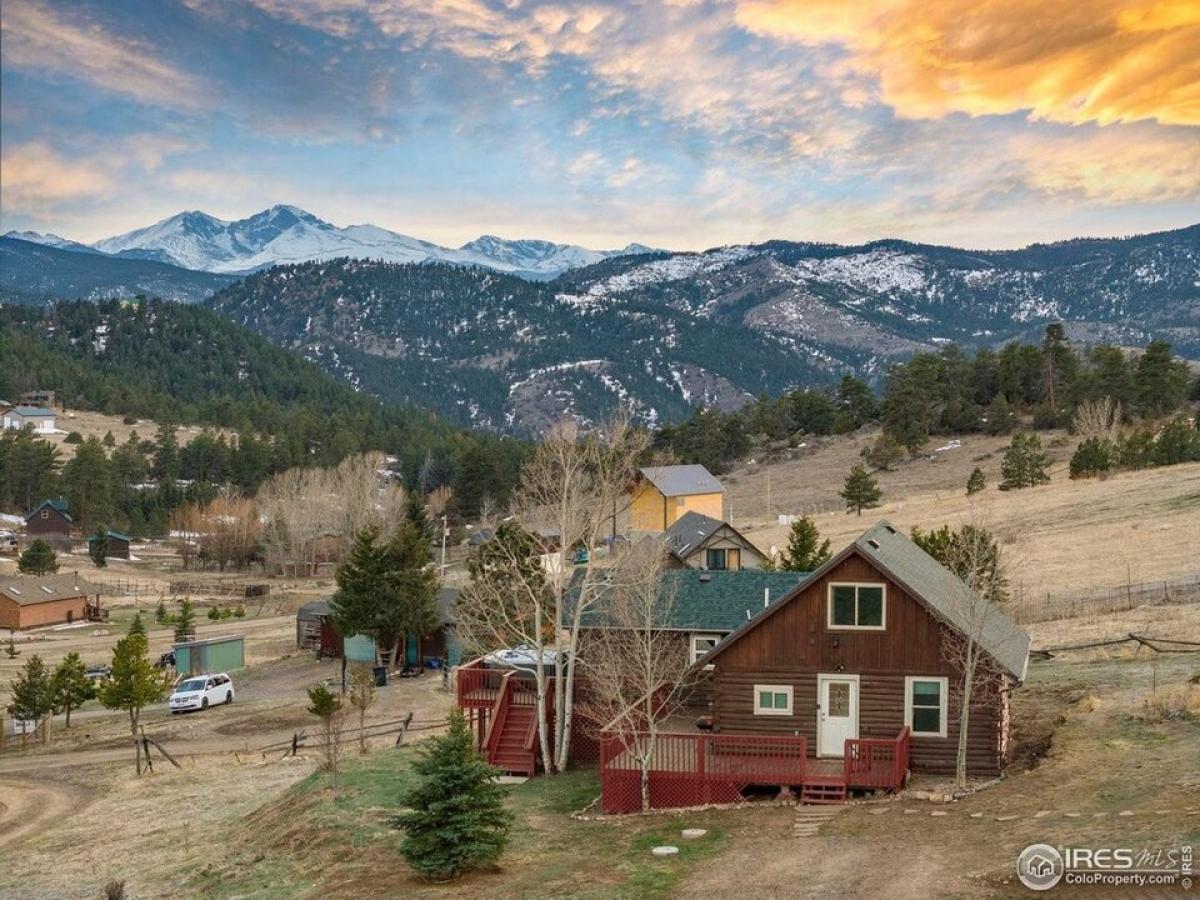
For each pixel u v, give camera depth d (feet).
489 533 263.70
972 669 98.68
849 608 106.22
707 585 136.56
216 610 354.95
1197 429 430.20
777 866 80.28
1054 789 90.07
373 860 96.17
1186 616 164.66
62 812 140.26
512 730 128.88
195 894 96.78
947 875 72.18
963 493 407.64
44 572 434.71
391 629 224.12
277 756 159.43
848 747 99.50
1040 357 599.57
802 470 568.41
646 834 94.73
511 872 88.17
